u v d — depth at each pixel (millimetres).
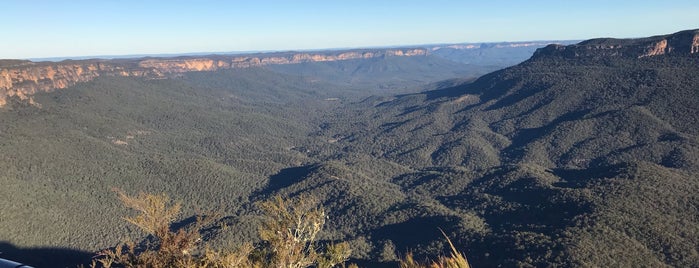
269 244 16453
